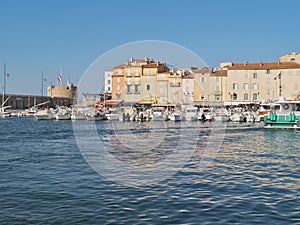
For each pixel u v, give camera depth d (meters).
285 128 48.91
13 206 12.62
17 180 16.73
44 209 12.26
